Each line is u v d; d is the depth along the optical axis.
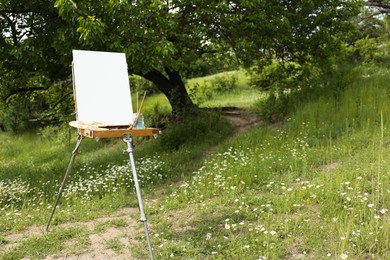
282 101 12.05
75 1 7.57
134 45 7.94
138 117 4.34
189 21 10.48
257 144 8.93
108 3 7.76
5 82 11.13
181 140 10.70
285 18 10.55
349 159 6.64
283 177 6.31
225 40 11.51
